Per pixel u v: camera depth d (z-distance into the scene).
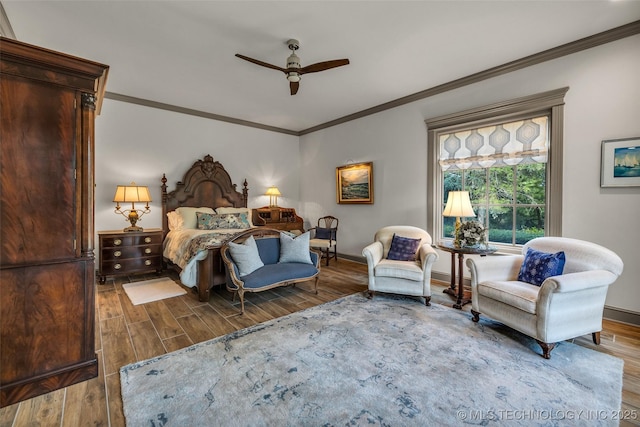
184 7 2.39
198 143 5.27
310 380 1.82
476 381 1.80
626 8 2.39
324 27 2.67
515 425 1.45
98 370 1.93
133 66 3.46
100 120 4.32
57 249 1.76
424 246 3.40
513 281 2.62
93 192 1.91
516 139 3.40
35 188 1.69
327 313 2.93
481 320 2.75
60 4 2.34
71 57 1.73
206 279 3.27
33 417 1.50
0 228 1.60
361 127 5.24
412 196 4.46
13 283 1.63
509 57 3.23
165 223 4.85
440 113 4.07
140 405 1.59
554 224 3.07
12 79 1.60
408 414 1.53
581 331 2.19
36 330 1.70
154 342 2.32
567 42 2.92
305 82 3.92
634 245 2.65
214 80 3.87
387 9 2.41
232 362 2.03
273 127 6.29
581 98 2.90
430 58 3.26
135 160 4.63
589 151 2.86
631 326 2.64
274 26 2.65
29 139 1.67
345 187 5.54
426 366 1.97
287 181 6.55
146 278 4.26
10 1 2.29
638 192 2.62
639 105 2.60
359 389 1.73
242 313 2.90
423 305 3.16
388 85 4.02
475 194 3.82
